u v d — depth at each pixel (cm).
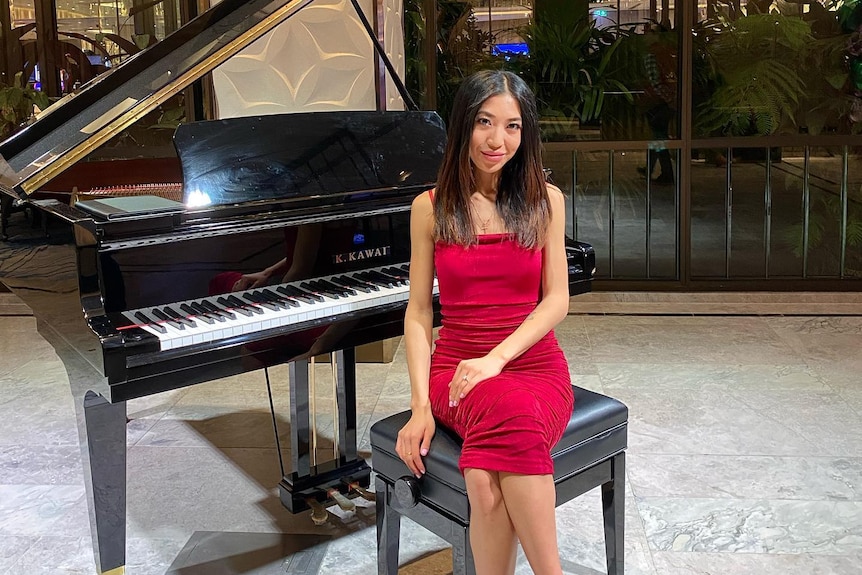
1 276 263
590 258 271
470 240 208
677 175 536
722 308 512
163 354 200
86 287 203
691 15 514
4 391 402
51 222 215
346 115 283
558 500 200
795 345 438
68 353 220
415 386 209
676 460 308
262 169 255
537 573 182
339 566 245
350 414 273
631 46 526
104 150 530
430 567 242
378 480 213
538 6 527
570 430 199
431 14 520
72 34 545
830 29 509
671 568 239
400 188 259
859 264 534
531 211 208
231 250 227
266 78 403
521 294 213
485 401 189
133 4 537
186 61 241
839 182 527
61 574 245
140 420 365
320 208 244
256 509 282
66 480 307
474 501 183
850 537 253
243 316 218
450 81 540
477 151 204
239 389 402
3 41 547
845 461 304
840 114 518
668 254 546
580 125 539
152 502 288
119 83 264
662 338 456
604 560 243
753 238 539
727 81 521
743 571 237
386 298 238
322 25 402
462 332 213
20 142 260
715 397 369
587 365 415
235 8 253
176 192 316
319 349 227
